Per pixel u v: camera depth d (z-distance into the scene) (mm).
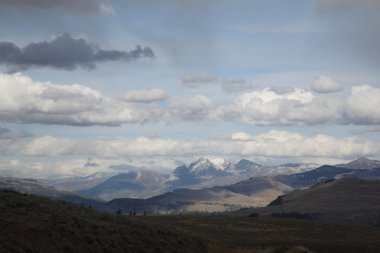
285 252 62750
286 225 144625
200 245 63469
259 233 128375
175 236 62188
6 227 43375
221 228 132625
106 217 60531
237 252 60969
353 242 117812
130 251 49344
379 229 150125
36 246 41625
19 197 56844
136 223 61969
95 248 46000
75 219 51969
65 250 43250
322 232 134750
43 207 53906
